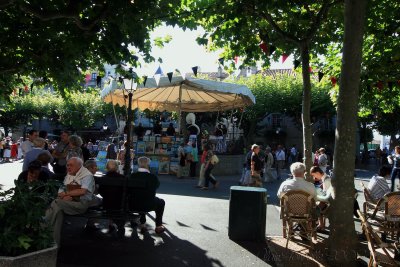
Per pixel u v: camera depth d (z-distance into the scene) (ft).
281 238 24.22
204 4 27.76
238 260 19.62
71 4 20.36
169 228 26.03
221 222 28.32
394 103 49.60
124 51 23.50
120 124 68.33
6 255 12.44
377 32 33.01
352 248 19.11
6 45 25.72
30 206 13.34
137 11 21.47
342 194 19.21
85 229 24.23
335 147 19.53
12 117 159.63
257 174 41.98
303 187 22.85
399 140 131.64
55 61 26.17
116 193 22.72
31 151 27.27
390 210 21.59
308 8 28.73
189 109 70.90
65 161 30.14
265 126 160.35
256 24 28.96
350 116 18.95
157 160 64.49
